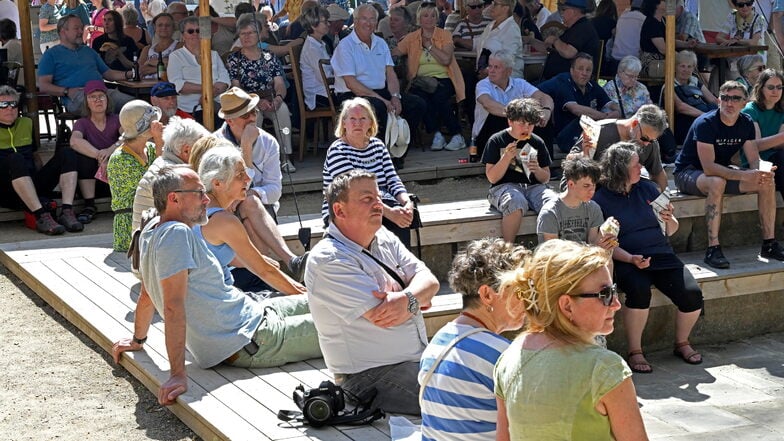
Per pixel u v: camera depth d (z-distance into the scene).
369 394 4.80
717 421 5.99
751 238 8.52
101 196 8.95
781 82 8.34
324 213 7.05
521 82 9.79
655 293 7.33
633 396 2.84
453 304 6.59
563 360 2.90
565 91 9.96
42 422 5.28
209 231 5.46
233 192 5.55
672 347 7.54
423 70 10.59
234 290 5.43
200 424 4.88
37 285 7.20
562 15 11.77
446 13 14.16
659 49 10.90
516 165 7.54
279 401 4.95
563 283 2.92
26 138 8.76
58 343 6.39
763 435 5.74
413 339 4.88
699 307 7.12
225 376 5.30
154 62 10.82
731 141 8.03
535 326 3.03
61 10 13.83
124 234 7.54
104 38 11.67
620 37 11.13
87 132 8.78
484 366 3.62
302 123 10.04
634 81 10.20
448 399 3.66
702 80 11.05
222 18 11.27
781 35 12.69
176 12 11.69
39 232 8.48
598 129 7.50
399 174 9.44
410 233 7.25
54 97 10.65
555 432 2.88
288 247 7.16
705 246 8.33
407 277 5.00
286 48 10.38
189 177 5.13
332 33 11.38
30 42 9.71
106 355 6.14
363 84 9.88
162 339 5.98
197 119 9.64
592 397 2.85
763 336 7.88
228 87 9.83
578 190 6.65
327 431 4.60
